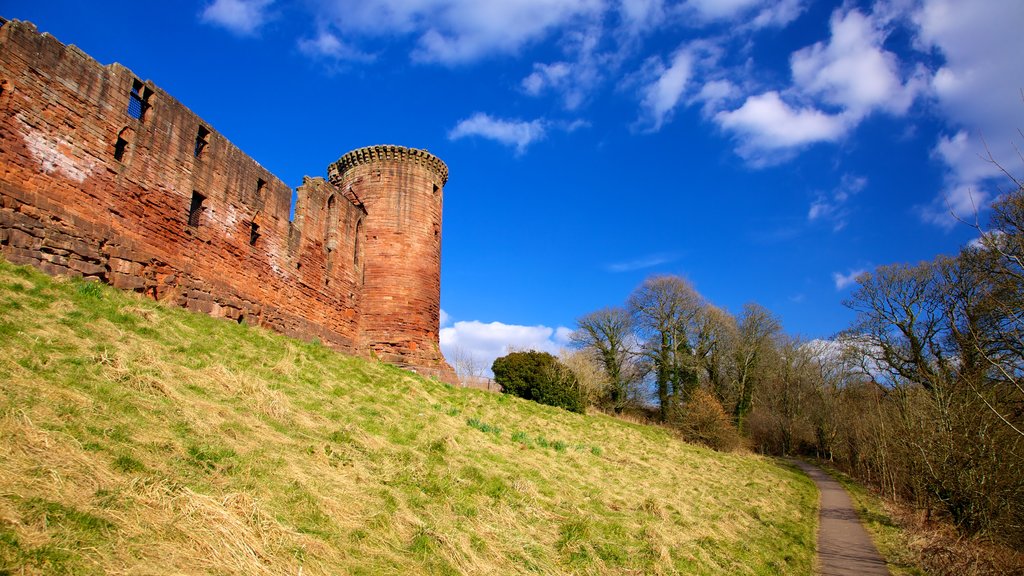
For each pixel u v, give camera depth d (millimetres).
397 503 8695
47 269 13484
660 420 46625
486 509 9758
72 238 14406
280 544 6324
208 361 12438
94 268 14945
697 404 38500
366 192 32812
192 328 14867
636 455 22562
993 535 13000
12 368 8070
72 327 10750
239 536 6066
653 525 11359
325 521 7375
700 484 19188
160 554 5336
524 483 11578
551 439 20172
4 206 12781
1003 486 13320
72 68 14953
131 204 16516
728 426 37312
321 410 12492
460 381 32188
